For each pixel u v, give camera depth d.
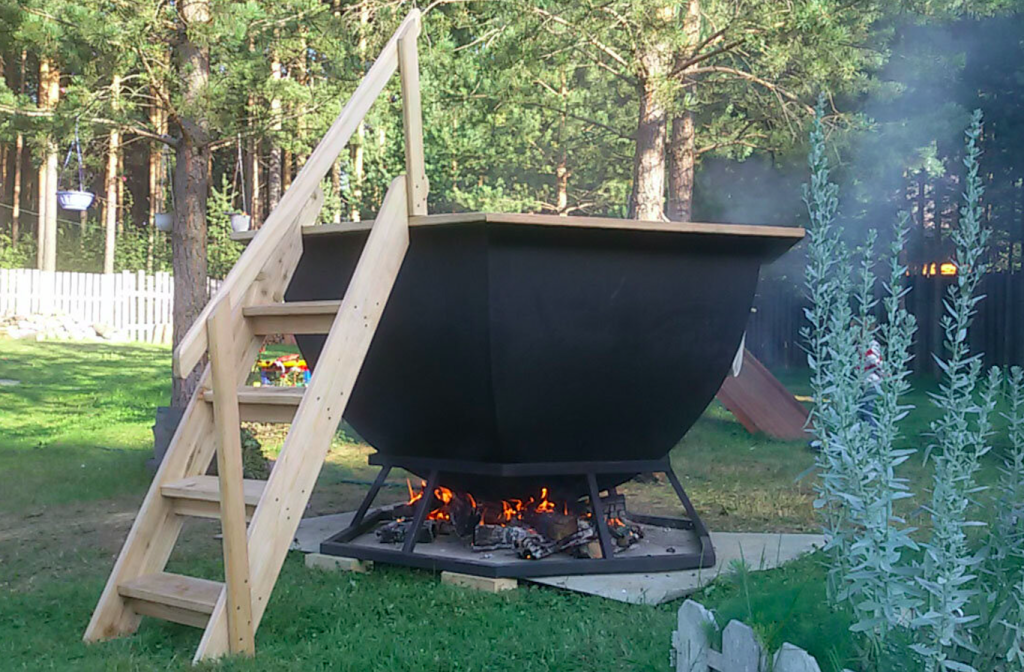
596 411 4.64
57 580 4.78
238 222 9.99
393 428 4.97
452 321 4.38
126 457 8.69
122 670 3.34
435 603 4.22
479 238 4.17
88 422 11.15
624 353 4.53
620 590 4.36
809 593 2.95
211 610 3.50
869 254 2.77
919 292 16.44
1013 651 2.51
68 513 6.48
